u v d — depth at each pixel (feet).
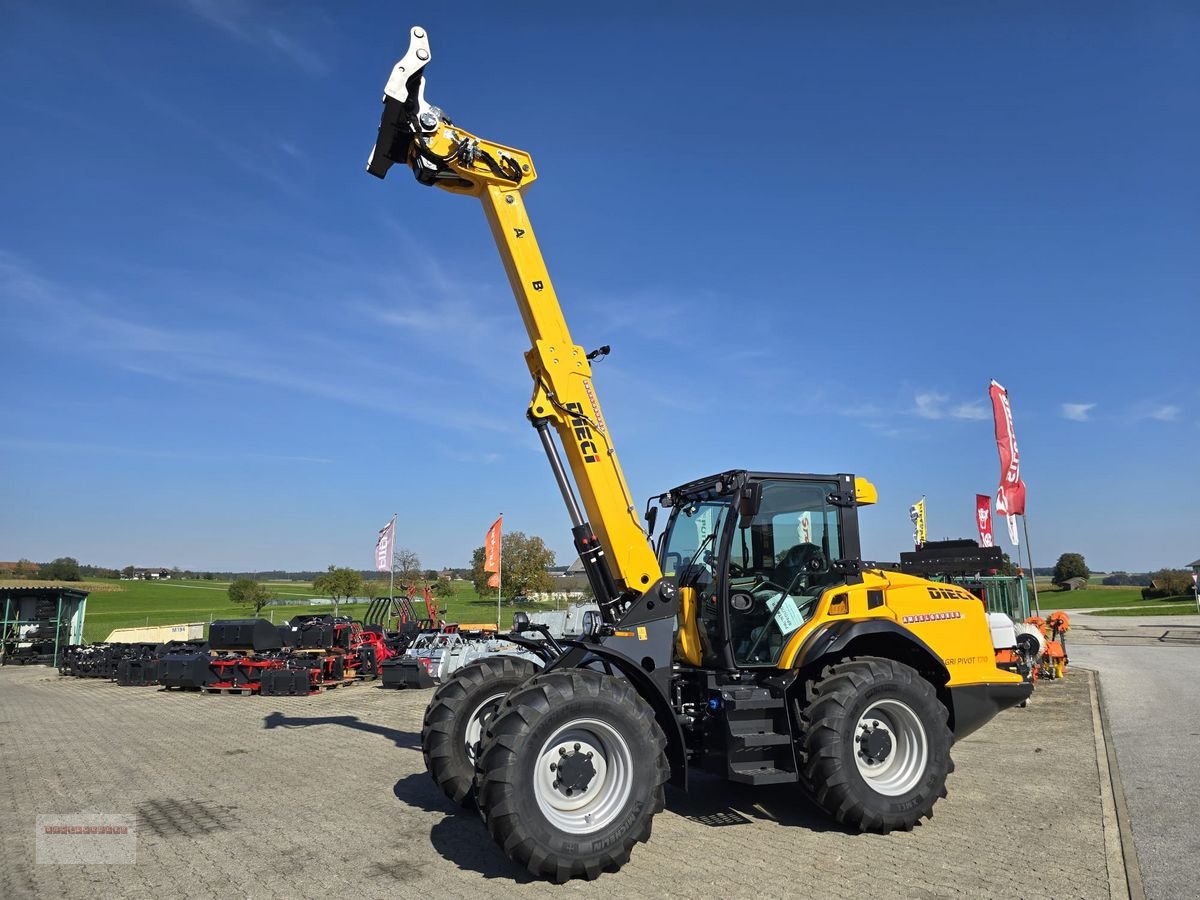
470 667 21.11
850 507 22.00
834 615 20.49
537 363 19.89
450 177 20.16
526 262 19.90
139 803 21.67
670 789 22.53
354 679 54.29
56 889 15.31
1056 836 17.78
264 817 20.10
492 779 15.15
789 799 21.47
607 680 16.52
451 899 14.60
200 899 14.74
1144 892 14.52
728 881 15.34
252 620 52.75
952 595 22.13
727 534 20.06
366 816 20.06
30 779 24.97
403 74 18.84
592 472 19.42
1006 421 59.47
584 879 15.56
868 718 19.04
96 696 51.88
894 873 15.66
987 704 21.47
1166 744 27.25
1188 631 81.76
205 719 38.70
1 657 86.48
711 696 19.58
